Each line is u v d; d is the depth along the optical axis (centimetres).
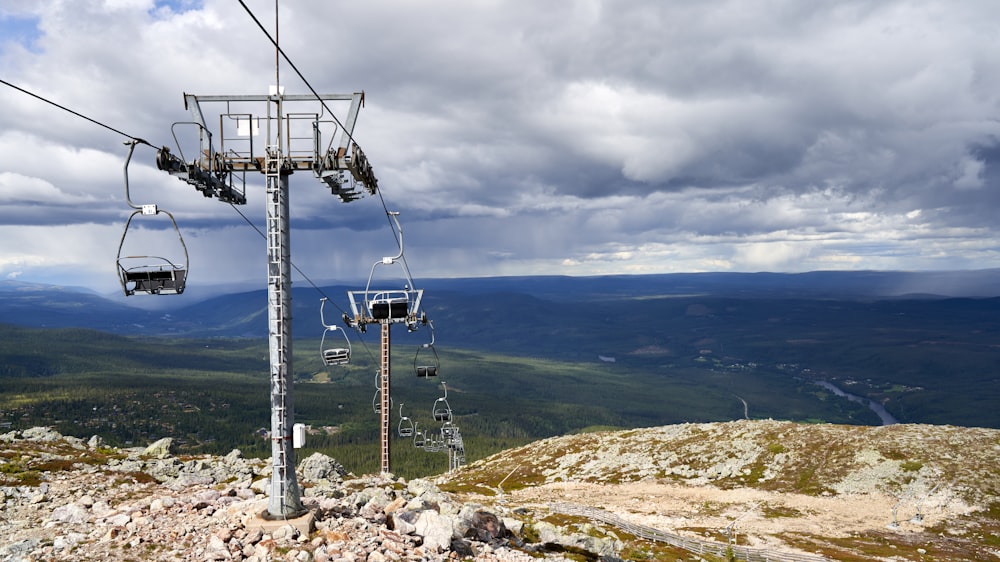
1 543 2194
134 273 2067
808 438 13512
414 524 2711
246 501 2580
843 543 8031
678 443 14600
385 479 5088
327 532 2336
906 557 7431
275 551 2131
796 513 9694
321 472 5091
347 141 2381
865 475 11331
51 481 3366
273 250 2317
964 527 8900
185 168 2236
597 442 15950
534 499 10375
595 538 3991
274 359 2328
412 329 5866
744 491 11288
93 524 2436
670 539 6956
